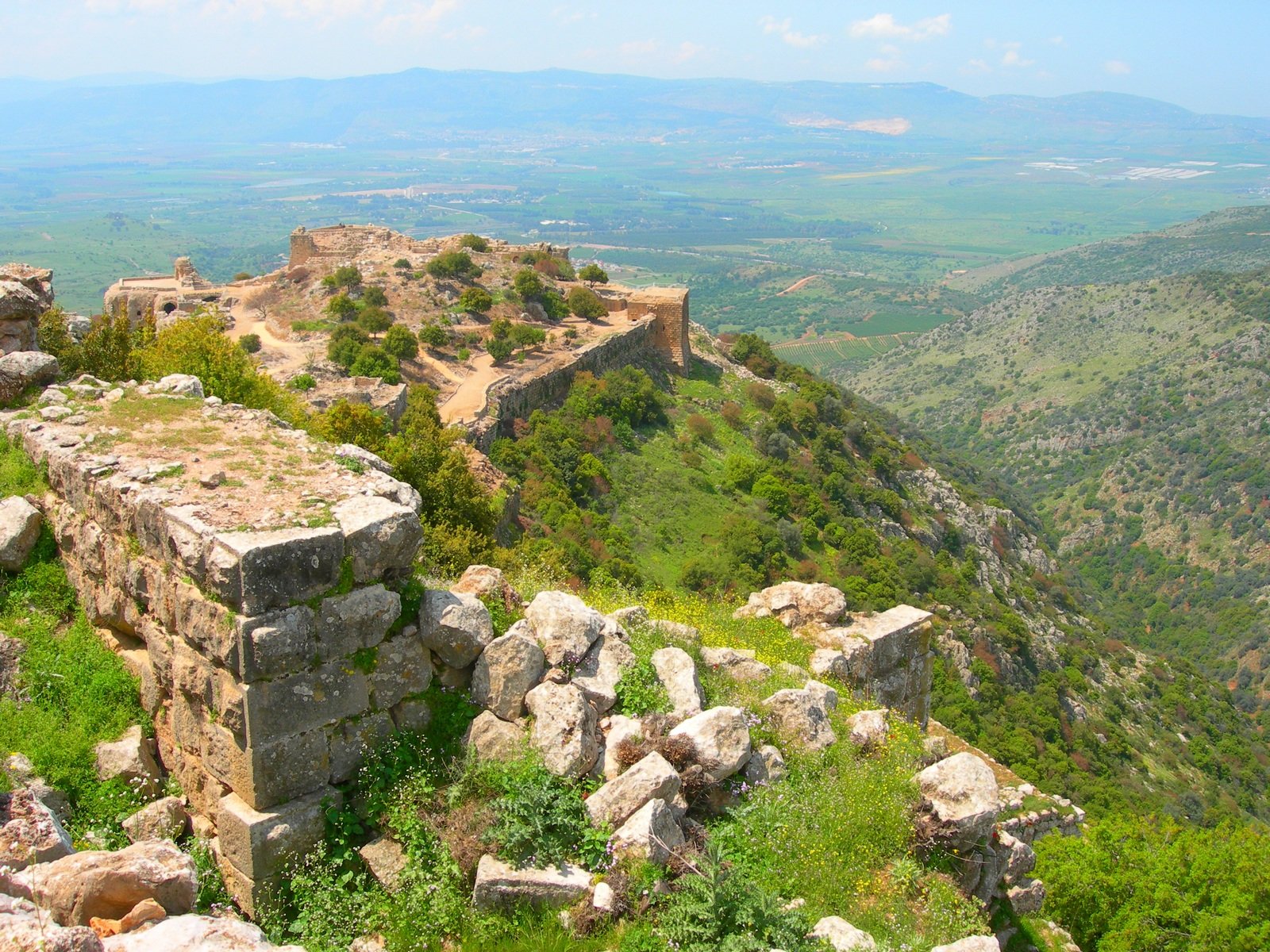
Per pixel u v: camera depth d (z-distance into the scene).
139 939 6.27
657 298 77.00
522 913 8.00
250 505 8.59
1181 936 16.77
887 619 17.28
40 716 8.87
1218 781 58.56
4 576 10.08
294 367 55.31
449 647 9.15
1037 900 13.45
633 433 61.41
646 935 7.82
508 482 39.25
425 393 49.53
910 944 8.69
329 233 89.94
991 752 43.72
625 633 11.38
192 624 8.11
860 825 10.00
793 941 7.73
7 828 7.28
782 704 11.30
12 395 11.88
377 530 8.45
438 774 8.92
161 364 17.12
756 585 47.28
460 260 75.00
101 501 9.28
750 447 68.06
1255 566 95.56
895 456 82.44
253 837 7.84
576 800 8.83
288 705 8.02
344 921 7.91
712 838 9.06
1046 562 88.12
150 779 8.77
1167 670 73.06
